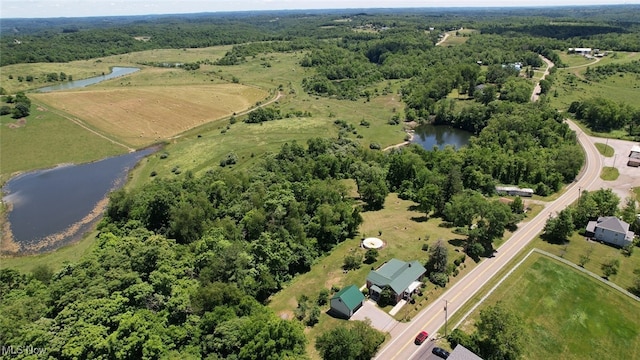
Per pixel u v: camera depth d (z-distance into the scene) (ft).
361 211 401.08
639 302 261.44
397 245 330.54
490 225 320.91
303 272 308.81
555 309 256.52
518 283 280.10
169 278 240.94
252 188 413.18
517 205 377.09
